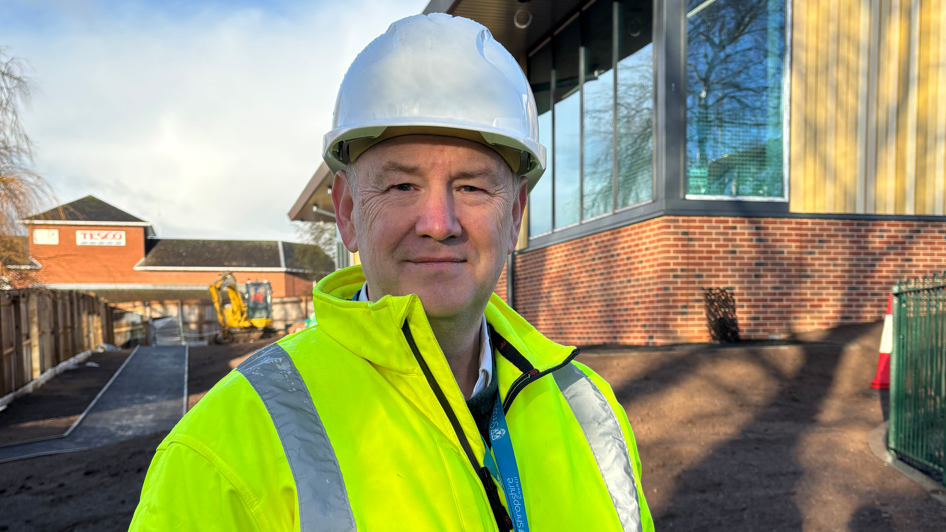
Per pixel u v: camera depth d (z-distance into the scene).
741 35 6.96
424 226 0.82
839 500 3.45
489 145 0.88
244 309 25.02
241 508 0.68
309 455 0.72
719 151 6.83
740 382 5.31
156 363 14.83
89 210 46.16
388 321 0.81
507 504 0.85
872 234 7.07
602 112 8.22
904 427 3.86
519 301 10.27
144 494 0.70
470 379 1.01
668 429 4.51
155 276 47.06
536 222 10.08
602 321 7.78
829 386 5.25
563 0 8.52
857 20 7.12
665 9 6.75
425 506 0.74
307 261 38.28
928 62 7.26
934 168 7.25
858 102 7.11
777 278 6.80
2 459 6.07
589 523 0.91
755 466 3.89
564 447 0.96
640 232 7.02
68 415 8.62
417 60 0.84
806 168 6.96
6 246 10.83
